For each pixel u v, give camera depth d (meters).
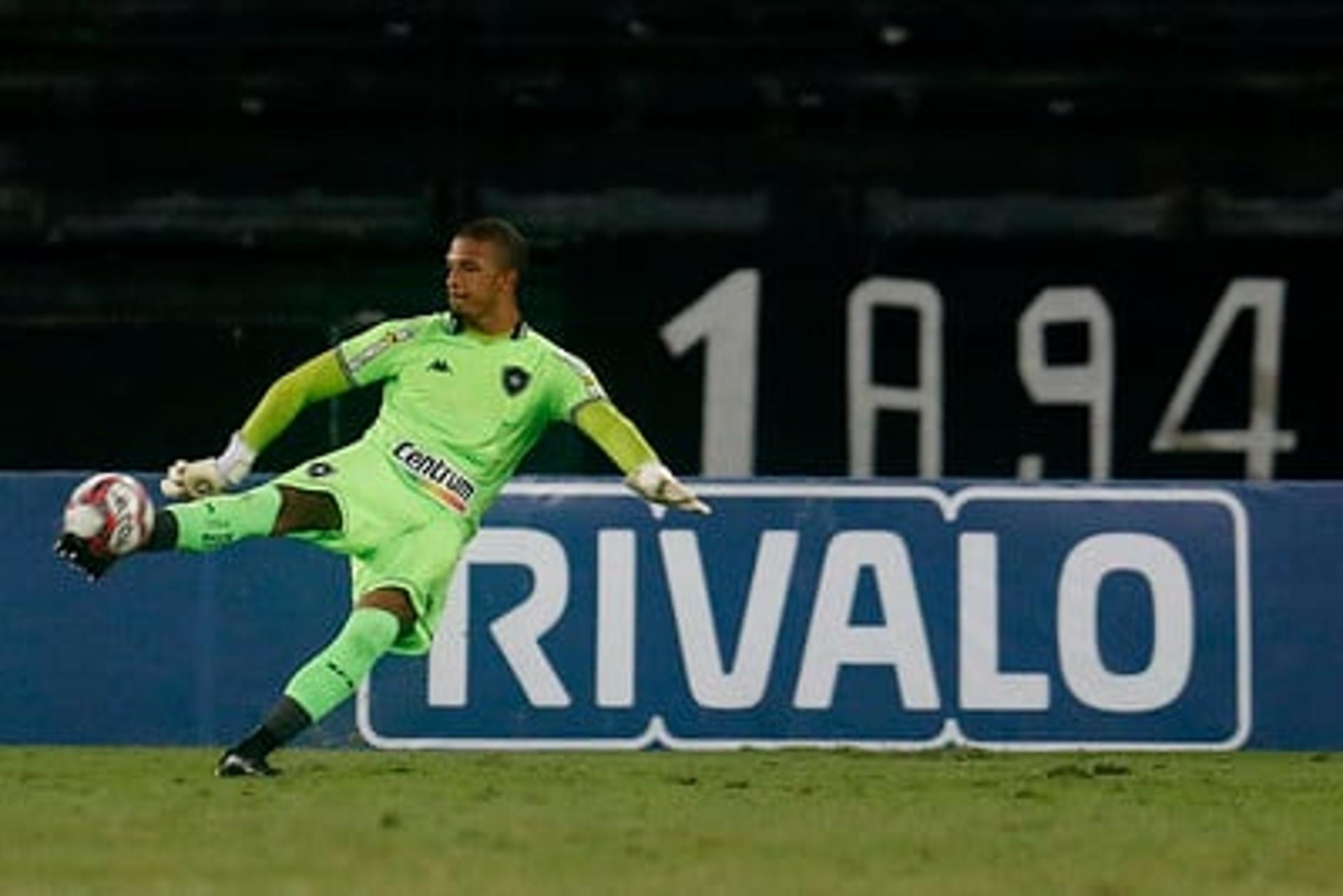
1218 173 57.00
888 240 56.19
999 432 55.12
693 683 36.62
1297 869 22.98
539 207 56.84
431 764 33.72
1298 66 57.41
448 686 36.41
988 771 33.44
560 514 36.50
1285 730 37.44
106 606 36.78
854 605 36.81
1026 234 56.53
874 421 55.12
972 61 57.44
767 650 36.69
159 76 57.28
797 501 36.75
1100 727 37.09
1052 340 55.44
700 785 30.88
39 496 36.78
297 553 36.78
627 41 57.53
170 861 22.30
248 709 36.75
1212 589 37.34
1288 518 37.47
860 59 57.47
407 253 56.31
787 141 57.03
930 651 36.88
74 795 28.34
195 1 57.41
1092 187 56.94
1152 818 27.56
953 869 22.53
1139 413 55.31
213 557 36.75
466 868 21.94
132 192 56.62
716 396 55.06
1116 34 57.53
